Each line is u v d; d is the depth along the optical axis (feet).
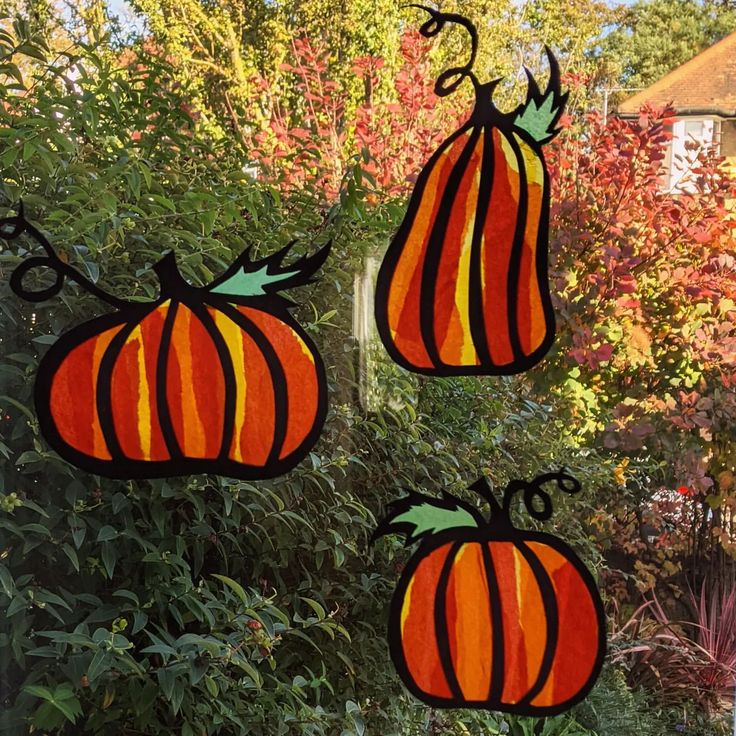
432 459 5.92
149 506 4.68
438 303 3.74
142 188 4.93
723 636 6.57
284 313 3.82
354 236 5.35
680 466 6.36
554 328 3.68
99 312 4.65
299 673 5.52
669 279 6.00
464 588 3.80
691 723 6.37
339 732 5.14
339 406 5.46
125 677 4.47
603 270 5.75
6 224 3.88
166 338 3.79
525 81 4.88
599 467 6.10
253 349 3.80
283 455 3.81
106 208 4.27
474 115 3.68
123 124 4.87
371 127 5.27
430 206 3.72
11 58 4.72
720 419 6.13
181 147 5.03
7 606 4.44
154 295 4.29
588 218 5.71
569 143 5.59
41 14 5.13
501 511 3.83
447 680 3.79
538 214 3.66
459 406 6.19
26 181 4.79
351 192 4.91
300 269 3.82
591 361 5.83
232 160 5.27
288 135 5.39
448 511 3.83
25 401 4.58
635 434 6.16
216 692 4.16
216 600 4.47
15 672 4.64
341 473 5.59
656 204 5.78
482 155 3.68
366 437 5.74
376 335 5.51
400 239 3.75
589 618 3.74
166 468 3.81
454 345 3.75
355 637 5.54
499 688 3.78
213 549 5.24
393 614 3.82
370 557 5.57
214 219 4.72
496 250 3.69
